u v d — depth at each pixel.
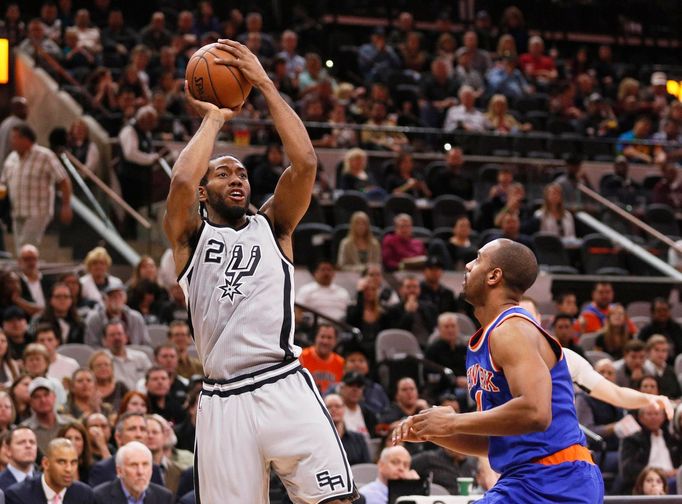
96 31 22.83
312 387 5.54
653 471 10.60
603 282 16.70
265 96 5.67
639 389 12.91
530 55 25.92
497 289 5.39
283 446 5.41
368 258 16.83
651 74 27.72
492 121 22.48
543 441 5.25
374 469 10.98
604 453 12.27
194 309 5.55
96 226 16.91
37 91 21.08
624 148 22.47
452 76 23.98
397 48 25.55
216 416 5.47
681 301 18.34
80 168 17.25
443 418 5.16
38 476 9.23
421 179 20.20
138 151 17.52
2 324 13.46
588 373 6.85
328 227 17.52
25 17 24.56
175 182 5.47
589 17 30.03
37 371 11.34
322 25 27.38
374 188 19.20
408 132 21.28
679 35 30.59
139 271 14.87
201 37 24.25
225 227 5.62
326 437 5.45
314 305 15.43
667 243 18.58
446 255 17.36
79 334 13.21
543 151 21.84
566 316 14.19
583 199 19.41
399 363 13.94
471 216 19.48
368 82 23.73
